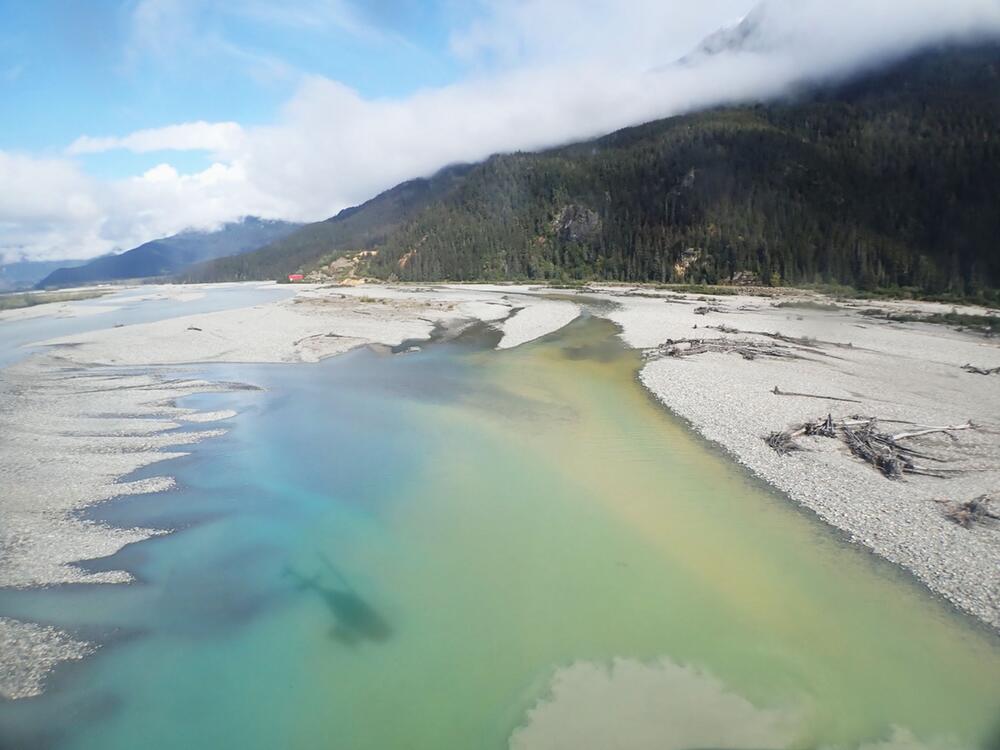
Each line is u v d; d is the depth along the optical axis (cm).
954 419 2577
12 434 2673
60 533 1858
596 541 1819
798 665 1309
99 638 1407
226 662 1342
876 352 4038
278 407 3197
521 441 2631
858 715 1177
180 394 3444
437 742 1141
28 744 1123
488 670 1319
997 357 3819
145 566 1703
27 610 1491
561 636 1419
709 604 1516
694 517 1930
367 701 1239
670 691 1248
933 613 1433
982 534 1686
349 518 1980
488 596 1570
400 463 2425
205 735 1155
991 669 1271
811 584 1569
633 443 2562
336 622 1479
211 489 2197
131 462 2427
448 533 1881
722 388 3238
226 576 1659
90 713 1198
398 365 4203
